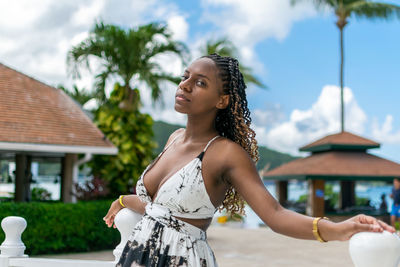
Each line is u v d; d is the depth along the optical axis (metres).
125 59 12.68
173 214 1.53
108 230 10.33
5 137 10.51
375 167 18.47
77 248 10.09
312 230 1.30
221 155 1.49
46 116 12.09
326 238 1.29
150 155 13.28
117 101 13.16
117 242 10.58
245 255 10.43
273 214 1.37
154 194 1.62
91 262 2.07
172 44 12.91
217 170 1.49
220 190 1.53
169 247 1.50
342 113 24.81
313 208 18.28
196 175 1.49
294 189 67.69
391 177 17.98
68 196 12.17
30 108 12.07
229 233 15.08
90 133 12.29
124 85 13.07
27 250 9.20
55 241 9.58
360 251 1.22
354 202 21.08
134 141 13.01
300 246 11.99
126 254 1.55
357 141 19.69
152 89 12.88
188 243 1.50
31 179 12.96
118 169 12.70
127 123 12.93
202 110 1.56
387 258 1.20
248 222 19.27
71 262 2.12
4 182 13.23
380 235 1.21
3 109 11.48
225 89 1.57
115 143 12.69
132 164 12.79
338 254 10.66
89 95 21.23
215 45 16.61
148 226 1.54
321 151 21.03
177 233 1.51
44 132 11.37
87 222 9.99
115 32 12.53
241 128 1.63
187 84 1.56
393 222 15.48
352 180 19.42
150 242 1.51
